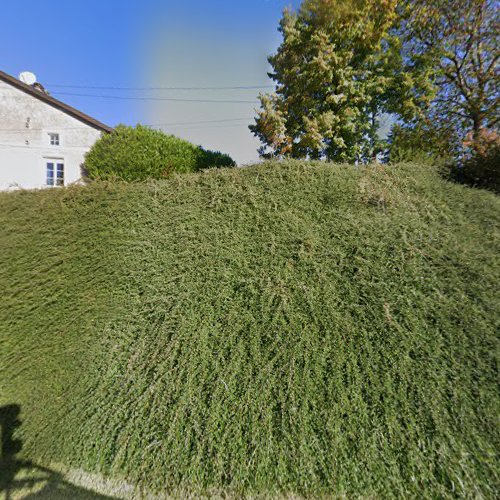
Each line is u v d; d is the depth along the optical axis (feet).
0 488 6.24
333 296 6.86
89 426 6.75
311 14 25.09
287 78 26.84
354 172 9.52
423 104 25.49
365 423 5.59
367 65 26.00
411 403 5.55
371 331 6.29
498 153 9.41
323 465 5.49
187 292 7.56
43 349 8.02
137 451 6.20
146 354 7.14
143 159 23.61
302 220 8.43
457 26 22.71
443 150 24.77
